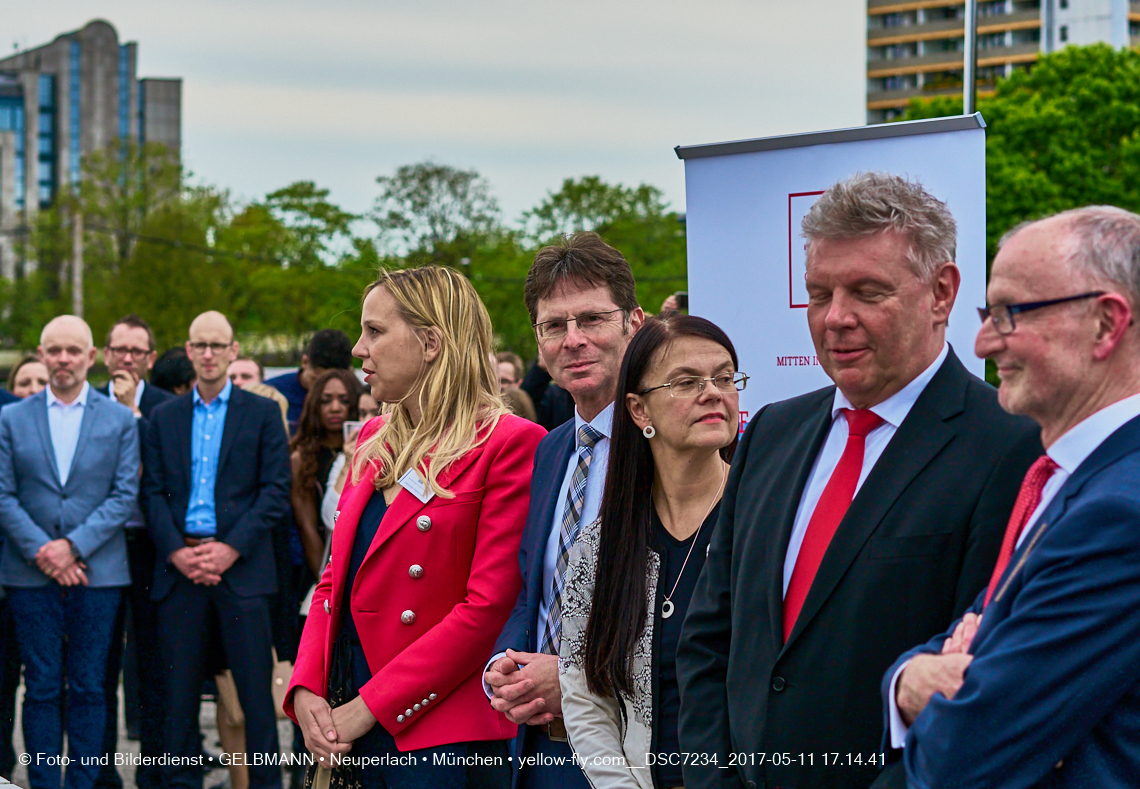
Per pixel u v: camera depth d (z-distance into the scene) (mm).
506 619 2975
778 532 2211
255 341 41875
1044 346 1758
